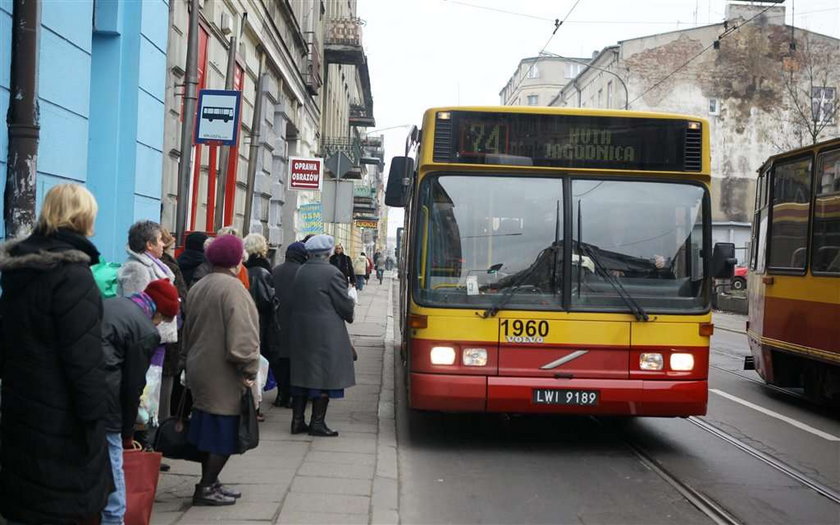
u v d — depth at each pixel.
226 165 11.88
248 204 13.60
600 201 7.86
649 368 7.67
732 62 50.75
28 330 3.79
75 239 3.88
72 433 3.85
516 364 7.62
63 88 8.24
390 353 15.29
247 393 5.68
